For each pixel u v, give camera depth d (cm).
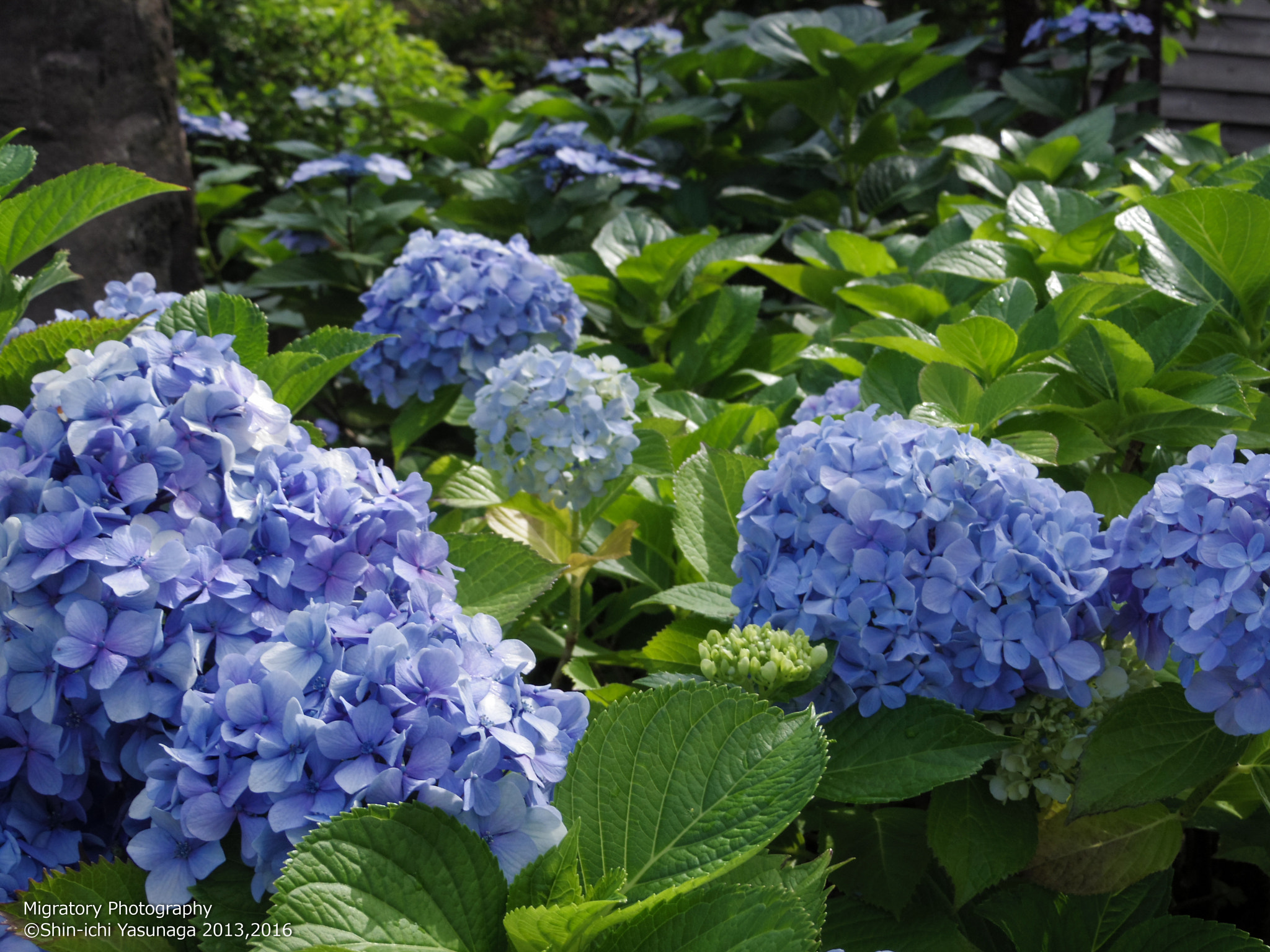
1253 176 120
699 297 165
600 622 123
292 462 73
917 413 96
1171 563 74
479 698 65
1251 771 77
